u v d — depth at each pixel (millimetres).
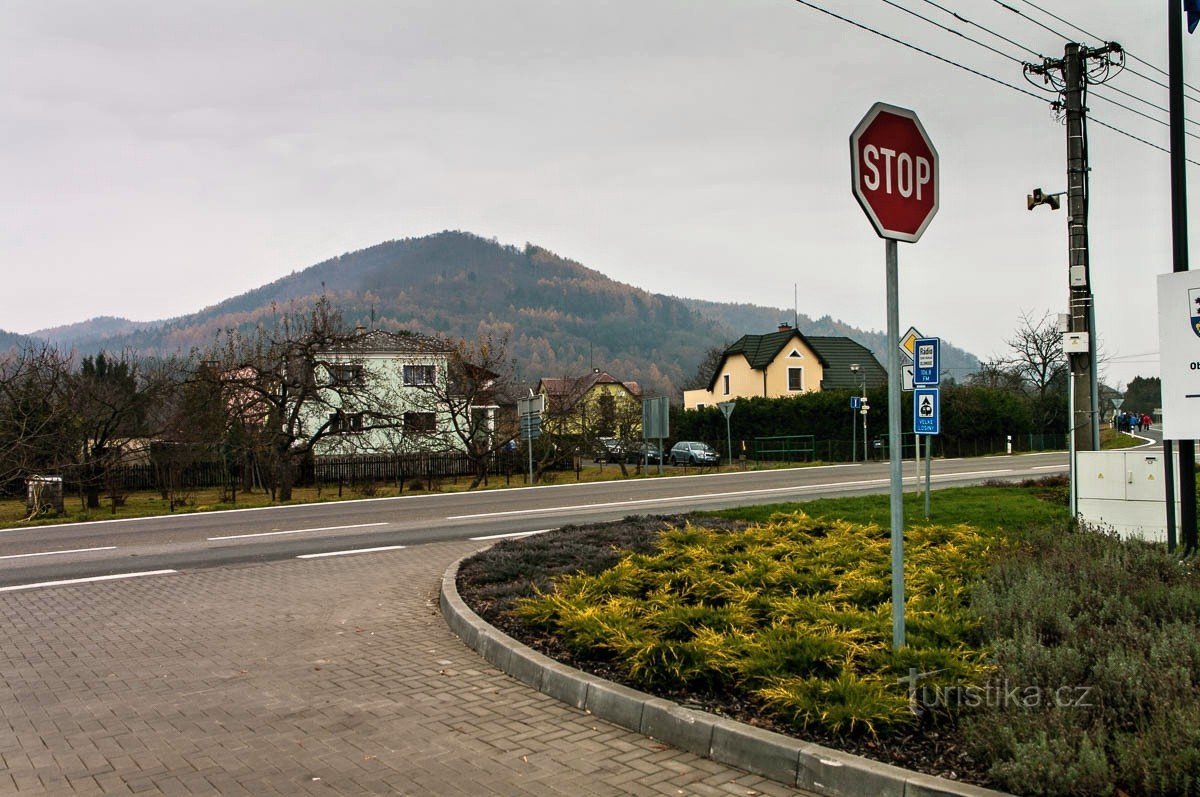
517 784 4289
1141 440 58281
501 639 6680
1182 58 8305
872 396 46438
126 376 35438
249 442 29938
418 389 38031
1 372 27641
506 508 19781
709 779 4289
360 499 24188
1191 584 6086
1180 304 7961
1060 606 5660
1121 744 3686
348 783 4336
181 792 4242
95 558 13055
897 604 5035
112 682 6250
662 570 8773
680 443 45219
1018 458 41719
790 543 9859
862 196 4652
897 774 3830
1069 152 14695
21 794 4227
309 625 8125
